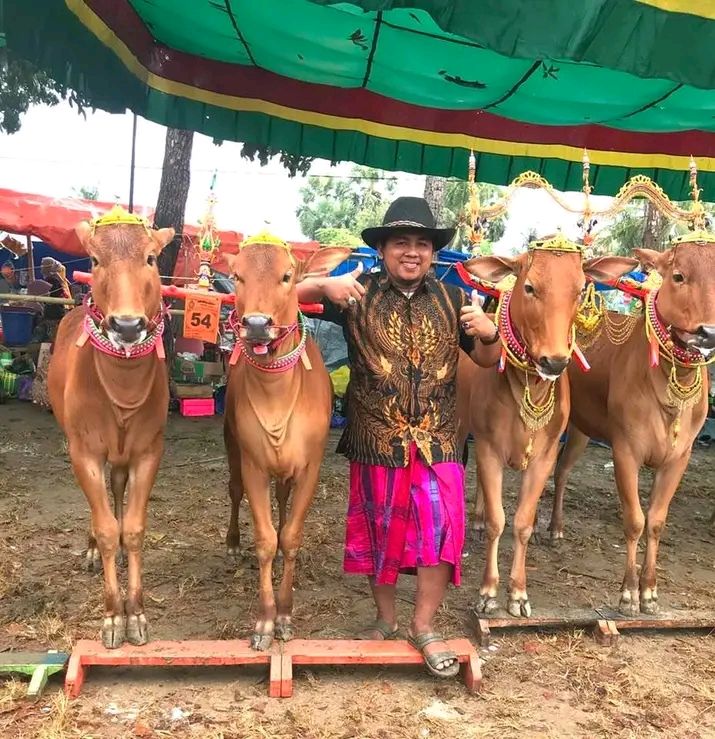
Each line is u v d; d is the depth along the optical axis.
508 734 2.83
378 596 3.45
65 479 6.20
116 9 4.29
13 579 4.07
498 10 2.85
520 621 3.59
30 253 12.07
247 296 2.85
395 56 5.05
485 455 3.76
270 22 4.65
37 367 9.44
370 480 3.24
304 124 6.02
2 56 3.68
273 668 3.02
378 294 3.24
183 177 9.60
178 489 6.10
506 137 6.51
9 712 2.83
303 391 3.18
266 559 3.22
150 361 3.08
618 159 6.62
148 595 3.95
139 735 2.73
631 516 3.82
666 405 3.67
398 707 2.98
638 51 2.98
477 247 3.84
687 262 3.42
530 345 3.30
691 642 3.65
